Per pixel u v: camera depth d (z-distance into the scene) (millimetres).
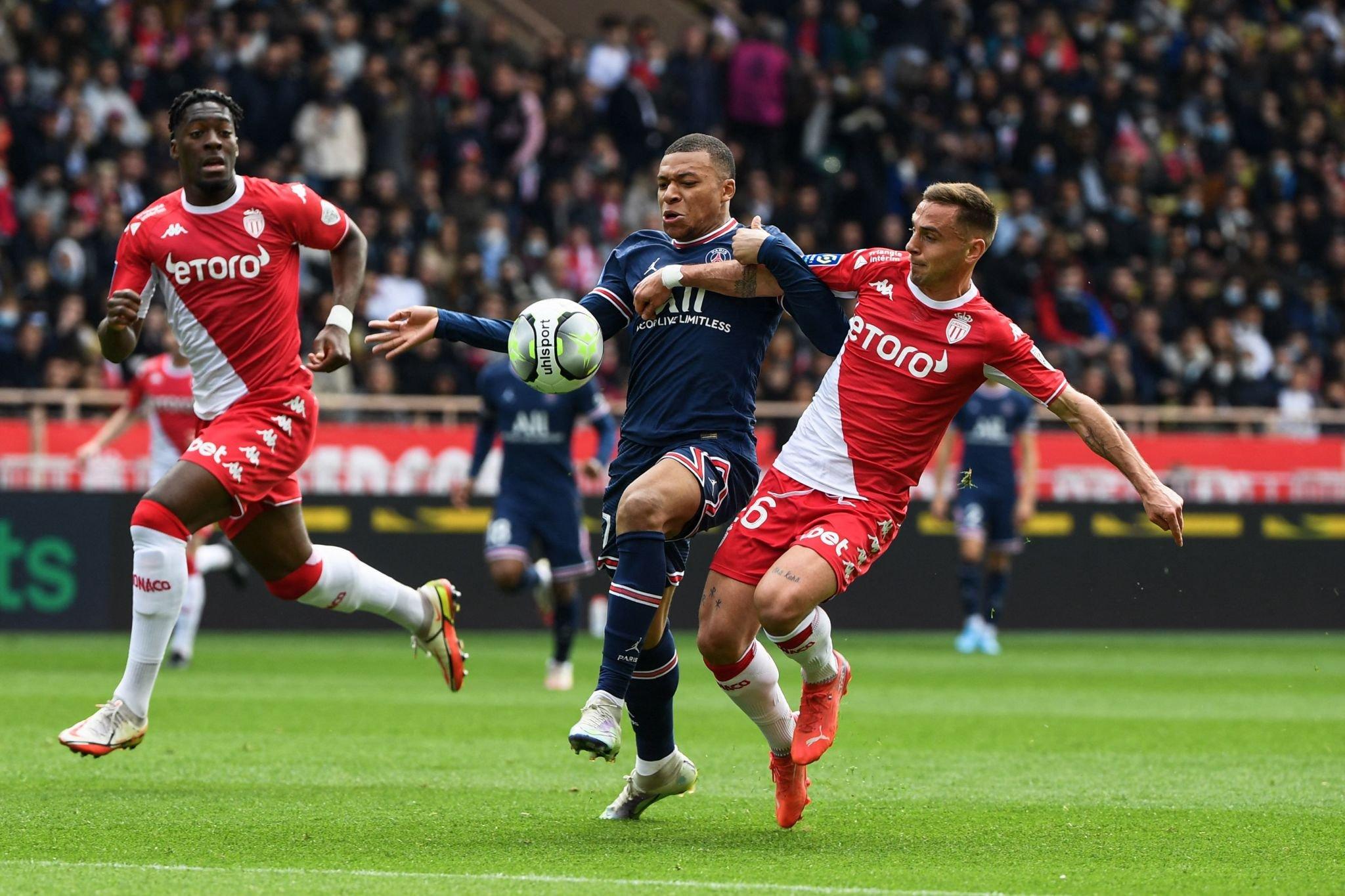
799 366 32094
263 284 11070
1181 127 41656
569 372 10219
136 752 13477
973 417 26344
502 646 27438
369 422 29453
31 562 27453
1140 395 34062
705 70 37125
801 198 35562
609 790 11633
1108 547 31438
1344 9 46188
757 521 9727
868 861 8805
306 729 15391
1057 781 12438
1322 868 8742
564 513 19891
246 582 23484
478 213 33312
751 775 12625
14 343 28578
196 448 10930
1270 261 38875
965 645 26938
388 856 8820
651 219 36094
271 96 33062
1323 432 33062
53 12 34125
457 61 36125
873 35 41125
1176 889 8078
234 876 8125
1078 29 42531
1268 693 20438
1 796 10984
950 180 37594
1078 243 36875
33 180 30969
